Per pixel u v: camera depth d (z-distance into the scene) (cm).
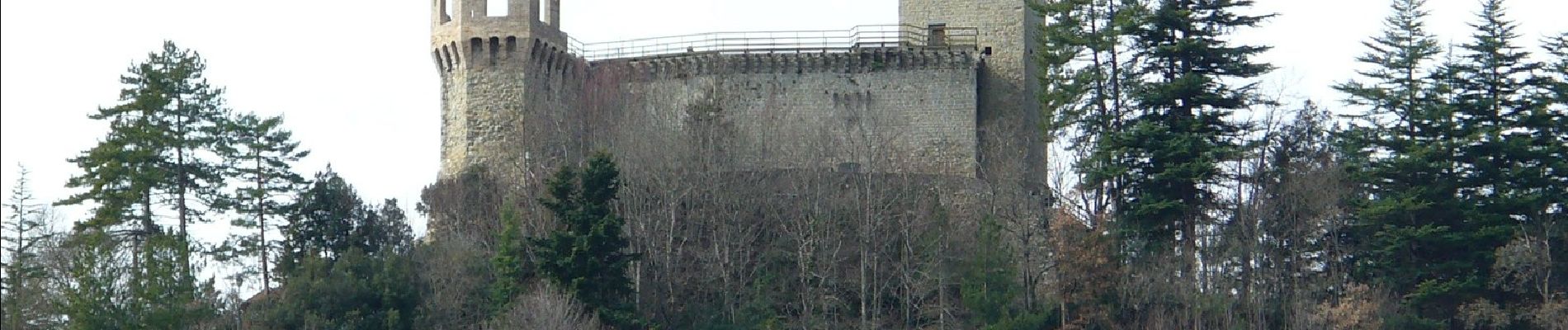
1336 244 10488
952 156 11750
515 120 11688
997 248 9912
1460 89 11131
